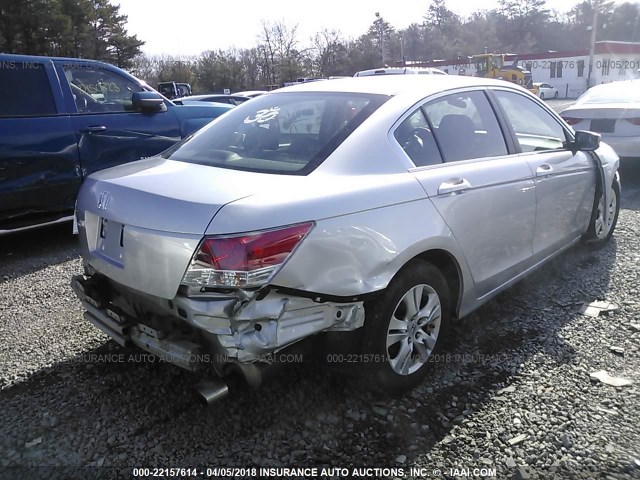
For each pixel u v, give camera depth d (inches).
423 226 113.7
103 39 1964.8
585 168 179.8
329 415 112.0
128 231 100.7
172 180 106.9
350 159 111.0
